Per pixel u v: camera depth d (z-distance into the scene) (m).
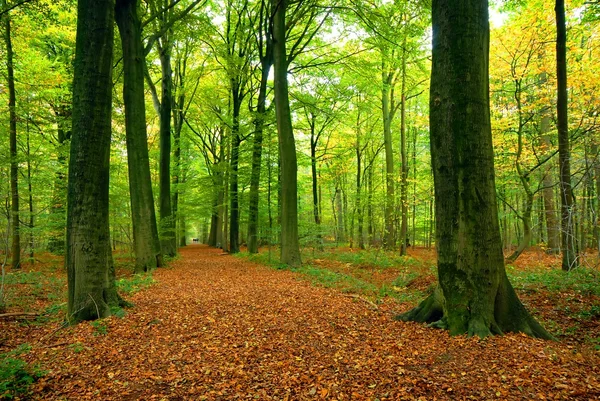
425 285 9.40
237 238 21.20
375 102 21.36
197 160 30.84
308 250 21.52
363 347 4.77
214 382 3.93
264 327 5.75
